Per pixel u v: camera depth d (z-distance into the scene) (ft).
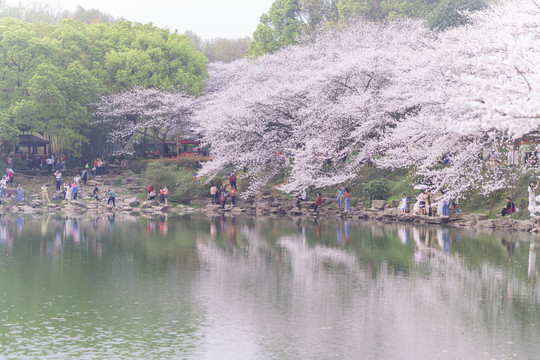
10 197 188.65
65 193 191.93
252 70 242.99
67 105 217.15
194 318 52.06
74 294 61.21
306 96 172.14
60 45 225.97
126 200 190.08
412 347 44.11
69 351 43.06
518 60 42.27
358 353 42.75
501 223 121.80
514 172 126.21
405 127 124.47
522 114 38.34
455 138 118.32
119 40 260.62
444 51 118.42
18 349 43.47
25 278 69.56
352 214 155.63
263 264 79.71
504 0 136.46
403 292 62.08
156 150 253.03
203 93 277.23
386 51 163.84
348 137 157.38
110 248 94.73
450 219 132.67
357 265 78.64
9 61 209.77
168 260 82.99
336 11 317.01
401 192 153.28
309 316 52.70
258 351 43.16
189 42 272.51
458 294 61.11
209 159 208.74
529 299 58.85
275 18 319.47
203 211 182.60
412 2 286.66
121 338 46.24
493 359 41.55
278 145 176.76
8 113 201.05
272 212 172.35
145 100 235.20
